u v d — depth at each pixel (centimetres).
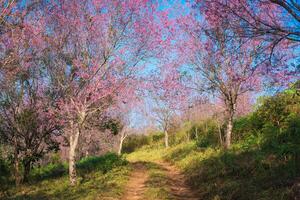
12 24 1541
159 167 2673
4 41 1611
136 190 1664
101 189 1584
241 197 1180
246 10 877
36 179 2242
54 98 1998
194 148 3011
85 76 1792
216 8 927
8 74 1736
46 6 1767
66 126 2045
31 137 2112
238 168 1525
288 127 1730
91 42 1817
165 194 1474
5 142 2133
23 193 1697
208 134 3444
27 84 2016
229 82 2028
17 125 2041
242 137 2292
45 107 2008
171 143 4894
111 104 1930
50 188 1786
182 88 2256
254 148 1770
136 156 4675
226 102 2206
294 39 841
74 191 1583
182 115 4541
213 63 2055
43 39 1778
